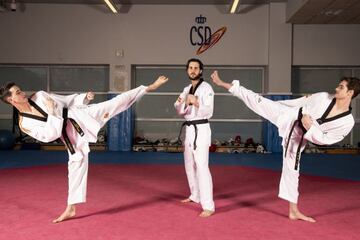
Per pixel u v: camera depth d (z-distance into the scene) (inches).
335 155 478.9
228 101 537.6
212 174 327.3
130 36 523.8
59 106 174.2
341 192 250.2
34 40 523.8
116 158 440.1
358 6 429.4
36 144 507.8
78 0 509.0
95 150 517.0
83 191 179.9
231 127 537.6
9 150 499.2
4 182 277.4
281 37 510.9
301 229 166.4
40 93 173.8
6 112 538.0
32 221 176.1
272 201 221.0
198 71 194.9
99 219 179.8
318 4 422.3
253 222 176.6
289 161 181.3
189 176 212.4
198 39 523.5
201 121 192.2
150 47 523.8
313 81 538.9
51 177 299.6
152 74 542.9
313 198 231.3
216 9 522.0
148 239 151.5
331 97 173.6
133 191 248.2
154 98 539.5
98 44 523.8
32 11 521.7
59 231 161.0
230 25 522.0
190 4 521.3
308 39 521.0
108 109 186.5
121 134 514.3
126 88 524.1
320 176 320.2
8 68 539.8
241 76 540.1
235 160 430.0
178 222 175.6
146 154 478.9
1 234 156.9
